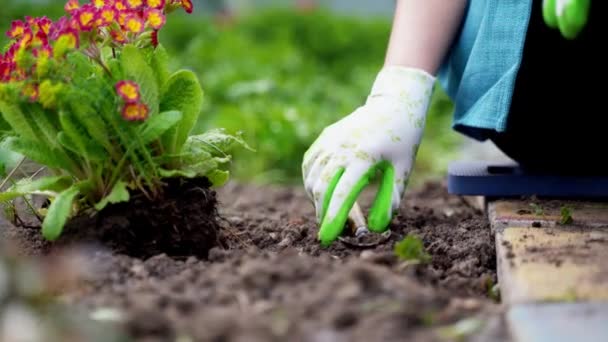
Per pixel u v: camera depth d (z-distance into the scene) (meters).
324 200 1.52
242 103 3.10
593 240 1.44
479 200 1.80
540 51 1.56
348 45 5.09
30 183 1.46
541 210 1.60
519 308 1.26
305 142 2.74
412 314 1.24
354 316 1.24
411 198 1.96
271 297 1.28
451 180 1.70
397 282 1.29
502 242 1.45
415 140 1.55
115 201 1.43
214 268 1.36
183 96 1.47
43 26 1.47
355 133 1.53
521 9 1.53
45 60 1.41
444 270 1.48
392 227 1.66
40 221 1.53
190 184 1.49
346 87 4.10
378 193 1.54
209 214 1.50
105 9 1.43
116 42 1.46
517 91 1.59
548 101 1.60
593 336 1.20
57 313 1.25
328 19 5.38
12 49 1.44
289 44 4.78
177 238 1.47
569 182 1.66
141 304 1.26
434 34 1.60
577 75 1.58
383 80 1.59
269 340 1.21
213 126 2.77
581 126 1.62
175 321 1.24
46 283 1.31
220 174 1.51
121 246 1.45
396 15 1.63
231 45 4.22
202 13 6.38
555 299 1.27
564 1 1.36
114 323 1.23
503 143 1.69
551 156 1.67
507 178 1.68
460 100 1.62
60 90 1.41
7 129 1.49
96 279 1.36
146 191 1.47
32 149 1.44
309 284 1.29
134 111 1.41
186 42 4.38
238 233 1.61
